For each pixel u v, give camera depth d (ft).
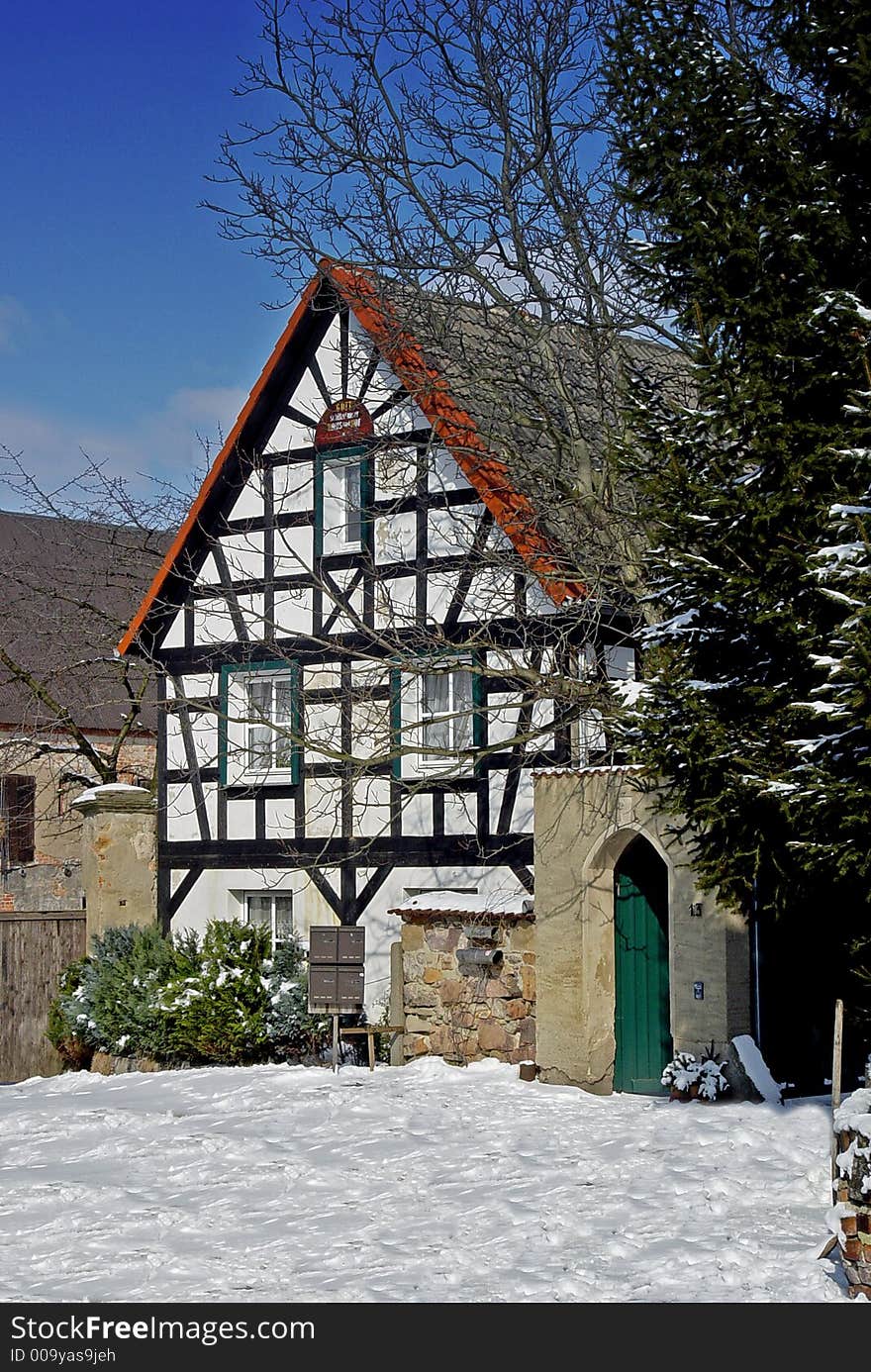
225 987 57.26
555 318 56.08
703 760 32.78
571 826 48.60
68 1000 63.62
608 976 48.42
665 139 35.09
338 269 58.49
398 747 53.16
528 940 50.16
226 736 59.82
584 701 49.39
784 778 31.35
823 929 41.73
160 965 60.75
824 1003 47.32
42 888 100.42
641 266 38.04
